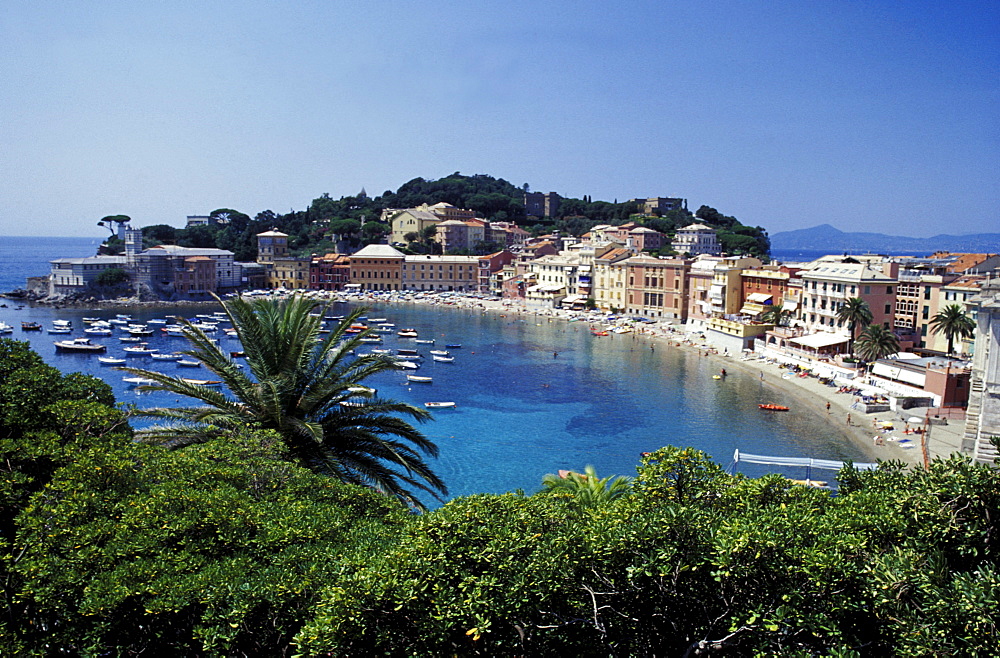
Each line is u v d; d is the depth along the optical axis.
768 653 17.31
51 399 34.59
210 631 18.48
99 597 18.94
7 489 24.75
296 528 23.72
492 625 18.80
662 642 19.30
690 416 98.12
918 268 153.75
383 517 28.08
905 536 19.72
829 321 138.12
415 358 142.38
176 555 21.55
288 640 19.50
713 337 160.62
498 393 112.94
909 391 100.38
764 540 17.77
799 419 96.19
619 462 78.44
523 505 22.80
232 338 167.12
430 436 88.31
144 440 35.62
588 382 121.62
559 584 19.03
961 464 20.67
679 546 18.86
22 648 19.78
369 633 18.25
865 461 77.62
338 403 39.50
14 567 20.44
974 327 108.31
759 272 166.50
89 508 23.55
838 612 17.22
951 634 16.03
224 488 25.95
